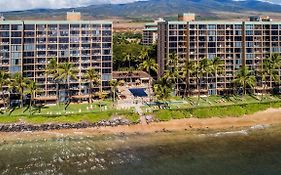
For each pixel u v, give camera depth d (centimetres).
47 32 17162
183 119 15462
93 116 15038
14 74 16250
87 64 17875
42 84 17175
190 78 18625
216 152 12075
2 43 16488
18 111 15688
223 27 19175
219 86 19212
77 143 13012
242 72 18038
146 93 19175
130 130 14525
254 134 14150
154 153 12000
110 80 18000
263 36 19725
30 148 12450
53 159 11438
